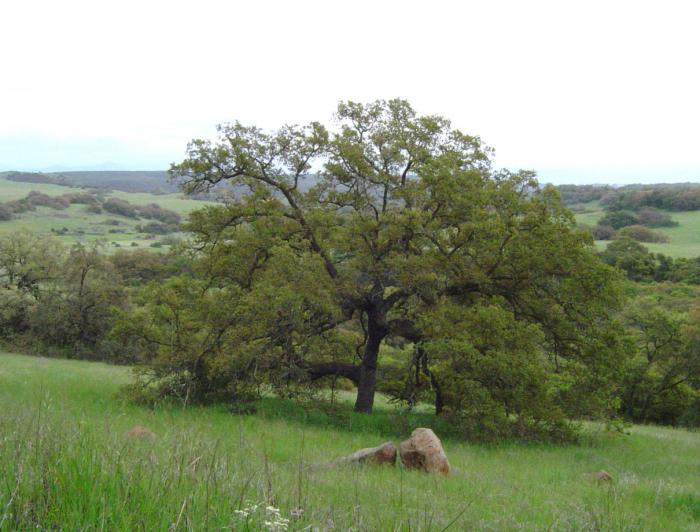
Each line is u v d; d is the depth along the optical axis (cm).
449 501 905
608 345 2208
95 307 5197
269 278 2077
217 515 465
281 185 2284
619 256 7394
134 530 431
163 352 2095
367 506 744
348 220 2281
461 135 2298
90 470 490
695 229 10194
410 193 2167
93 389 2134
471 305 2336
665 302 5706
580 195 13975
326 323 2259
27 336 5194
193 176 2219
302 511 539
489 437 1989
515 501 994
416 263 2061
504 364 1905
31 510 439
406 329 2284
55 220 11700
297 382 2253
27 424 640
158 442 796
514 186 2291
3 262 5312
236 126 2219
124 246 8988
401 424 2061
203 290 2203
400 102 2281
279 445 1341
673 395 4381
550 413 2047
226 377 2150
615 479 1379
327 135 2256
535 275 2164
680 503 1105
